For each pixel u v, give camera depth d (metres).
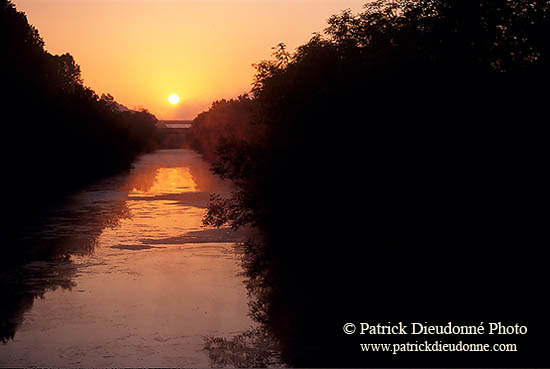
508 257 17.83
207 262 21.88
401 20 23.64
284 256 22.58
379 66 21.78
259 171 26.55
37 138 49.34
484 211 19.14
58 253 23.66
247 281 18.89
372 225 21.59
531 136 19.05
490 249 18.34
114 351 12.91
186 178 65.31
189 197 45.00
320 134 23.53
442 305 15.24
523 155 19.02
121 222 32.22
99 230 29.45
